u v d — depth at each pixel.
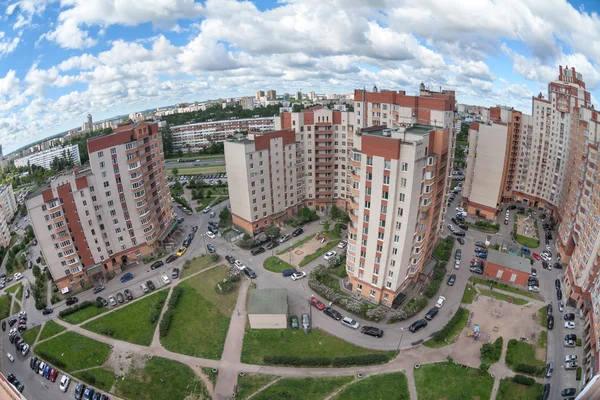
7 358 70.12
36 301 84.19
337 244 103.44
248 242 103.00
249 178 104.06
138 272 94.75
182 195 153.62
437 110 85.56
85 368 66.25
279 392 58.41
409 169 62.91
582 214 82.88
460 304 77.88
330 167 121.31
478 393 57.03
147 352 68.44
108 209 91.50
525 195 127.50
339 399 56.84
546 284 84.69
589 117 91.44
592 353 59.97
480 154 115.81
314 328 72.12
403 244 69.38
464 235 108.81
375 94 104.44
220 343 69.31
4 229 122.69
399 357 64.56
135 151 93.69
